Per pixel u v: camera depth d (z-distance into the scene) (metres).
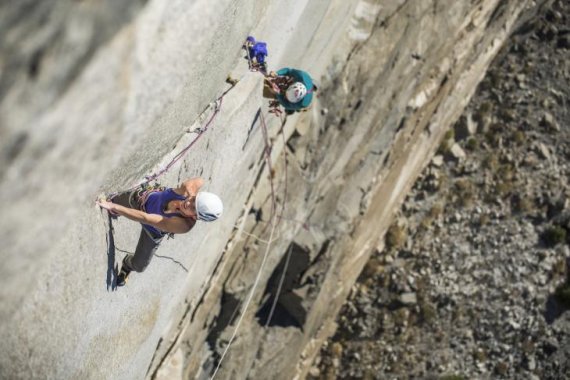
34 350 5.89
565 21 31.38
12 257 4.30
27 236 4.30
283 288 20.70
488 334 28.67
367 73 18.69
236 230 15.29
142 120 4.92
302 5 11.62
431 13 20.25
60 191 4.36
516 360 28.59
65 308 6.23
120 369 9.46
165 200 6.73
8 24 3.38
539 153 30.39
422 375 27.86
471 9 22.98
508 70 31.16
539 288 29.20
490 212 29.64
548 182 30.16
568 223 29.70
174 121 6.79
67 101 3.84
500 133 30.62
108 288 7.38
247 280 17.41
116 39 3.94
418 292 28.38
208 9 5.05
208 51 6.40
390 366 27.67
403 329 27.94
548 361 28.73
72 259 6.01
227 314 17.47
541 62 31.22
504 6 26.70
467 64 26.47
